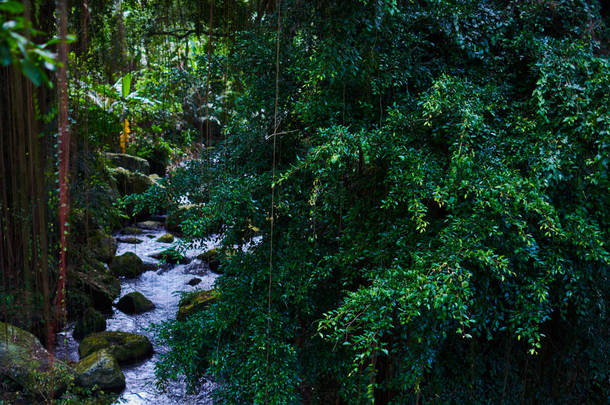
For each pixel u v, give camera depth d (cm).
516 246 315
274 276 355
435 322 312
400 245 332
